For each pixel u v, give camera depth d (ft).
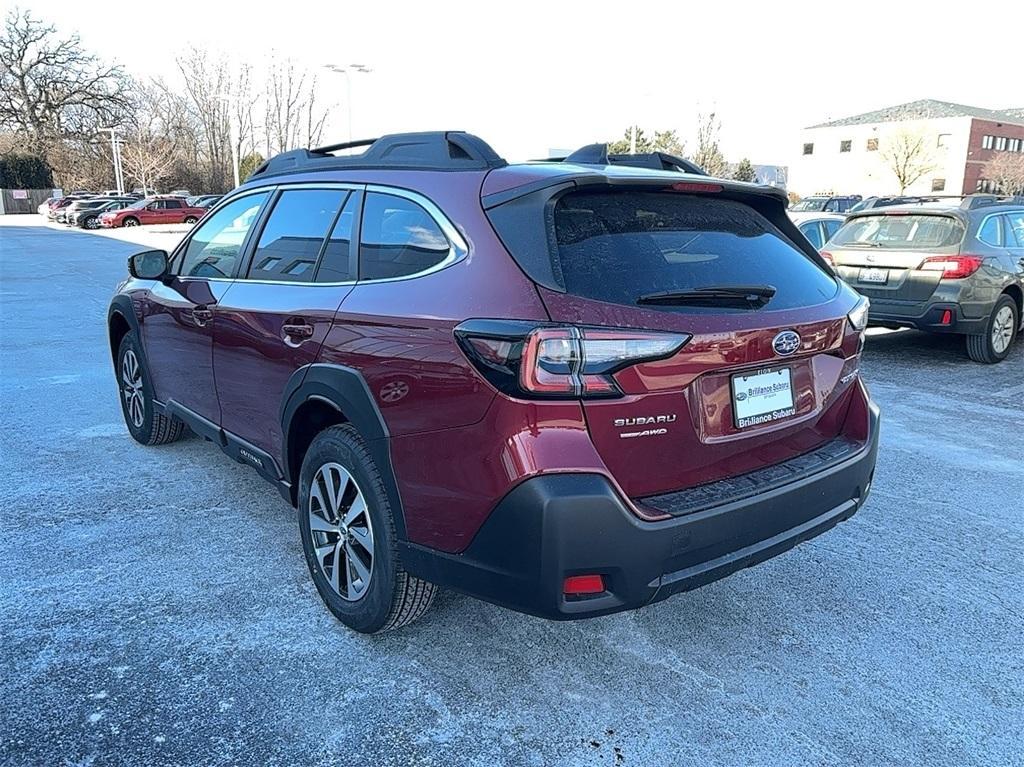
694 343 7.92
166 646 9.75
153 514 13.71
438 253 8.81
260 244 12.14
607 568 7.60
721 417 8.42
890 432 19.12
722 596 11.27
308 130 179.11
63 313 37.68
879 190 249.75
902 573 11.98
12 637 9.87
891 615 10.78
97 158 206.69
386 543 9.15
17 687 8.89
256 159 203.10
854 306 10.18
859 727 8.49
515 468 7.52
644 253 8.37
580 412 7.51
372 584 9.48
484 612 10.72
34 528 13.07
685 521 7.84
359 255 9.95
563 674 9.36
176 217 135.64
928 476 16.10
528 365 7.44
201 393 13.55
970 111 260.83
